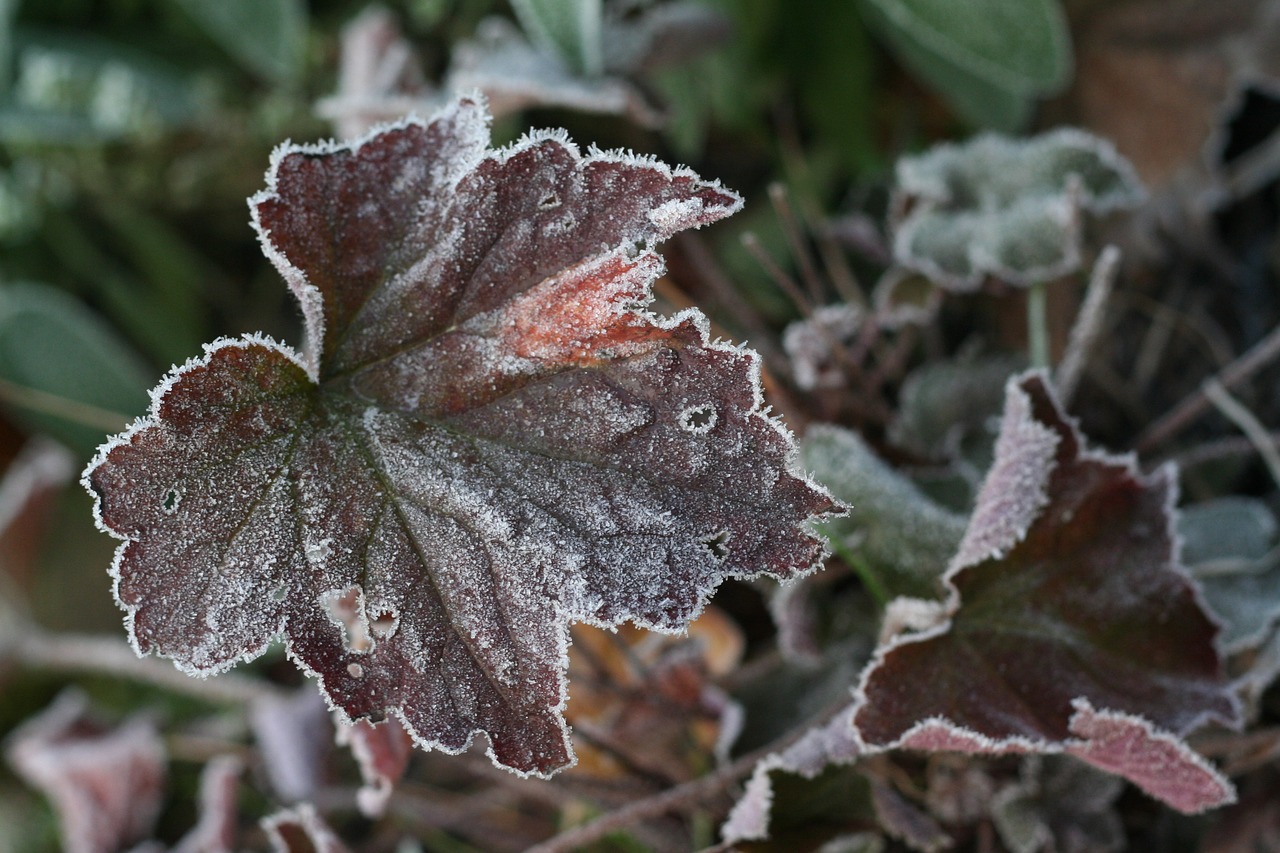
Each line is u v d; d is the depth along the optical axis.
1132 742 0.48
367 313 0.45
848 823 0.50
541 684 0.45
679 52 0.60
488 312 0.45
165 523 0.44
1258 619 0.52
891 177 0.67
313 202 0.45
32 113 0.74
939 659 0.48
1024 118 0.67
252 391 0.45
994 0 0.59
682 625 0.44
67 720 0.74
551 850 0.51
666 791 0.54
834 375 0.56
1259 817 0.53
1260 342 0.64
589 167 0.45
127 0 0.79
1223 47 0.64
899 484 0.52
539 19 0.57
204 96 0.77
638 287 0.44
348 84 0.62
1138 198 0.57
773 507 0.44
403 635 0.45
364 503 0.45
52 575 0.79
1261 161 0.65
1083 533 0.49
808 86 0.74
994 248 0.56
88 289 0.85
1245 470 0.60
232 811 0.61
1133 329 0.65
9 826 0.78
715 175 0.78
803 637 0.53
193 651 0.44
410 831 0.63
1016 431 0.49
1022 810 0.52
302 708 0.65
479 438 0.45
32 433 0.83
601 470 0.45
